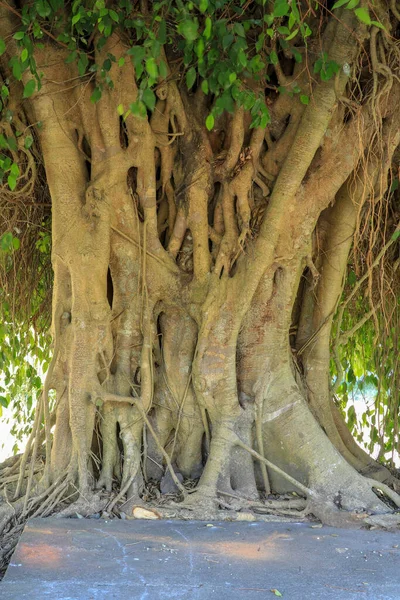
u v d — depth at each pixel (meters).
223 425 5.70
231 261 5.88
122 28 5.52
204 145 5.91
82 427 5.54
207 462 5.62
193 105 6.07
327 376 6.56
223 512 5.20
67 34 5.20
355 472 5.52
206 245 5.87
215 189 6.05
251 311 5.99
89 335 5.57
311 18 6.02
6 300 7.94
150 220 5.84
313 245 6.57
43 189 6.92
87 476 5.44
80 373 5.57
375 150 6.15
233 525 4.96
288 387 5.92
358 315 8.34
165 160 5.97
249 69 5.09
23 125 5.70
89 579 3.75
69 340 5.66
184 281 5.92
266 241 5.75
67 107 5.65
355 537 4.70
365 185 5.97
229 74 4.98
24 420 8.59
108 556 4.14
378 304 6.98
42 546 4.30
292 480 5.44
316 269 6.41
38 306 8.52
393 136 6.11
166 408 5.97
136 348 5.92
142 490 5.57
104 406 5.77
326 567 4.03
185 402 5.93
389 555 4.29
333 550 4.37
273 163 6.04
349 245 6.59
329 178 5.96
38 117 5.61
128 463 5.62
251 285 5.76
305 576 3.87
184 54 5.24
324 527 4.98
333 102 5.69
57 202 5.65
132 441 5.70
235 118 5.81
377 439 8.09
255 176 5.95
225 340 5.78
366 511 5.18
